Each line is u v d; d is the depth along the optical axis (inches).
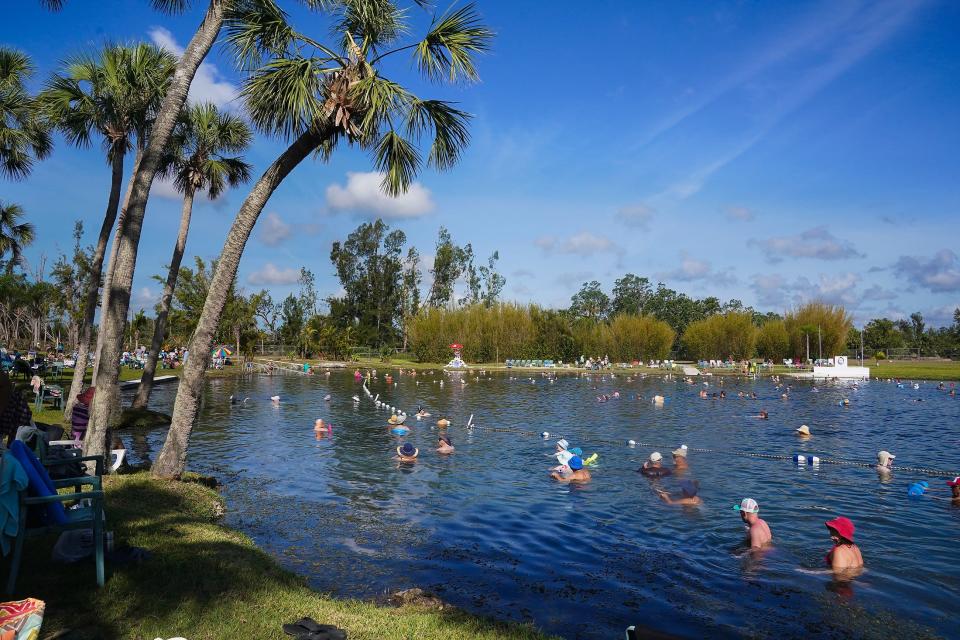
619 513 425.7
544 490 491.8
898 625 253.4
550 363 2726.4
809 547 356.5
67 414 683.4
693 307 4835.1
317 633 196.7
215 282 430.0
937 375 2114.9
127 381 1307.8
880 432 832.9
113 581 223.1
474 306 3004.4
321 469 563.2
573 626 246.2
